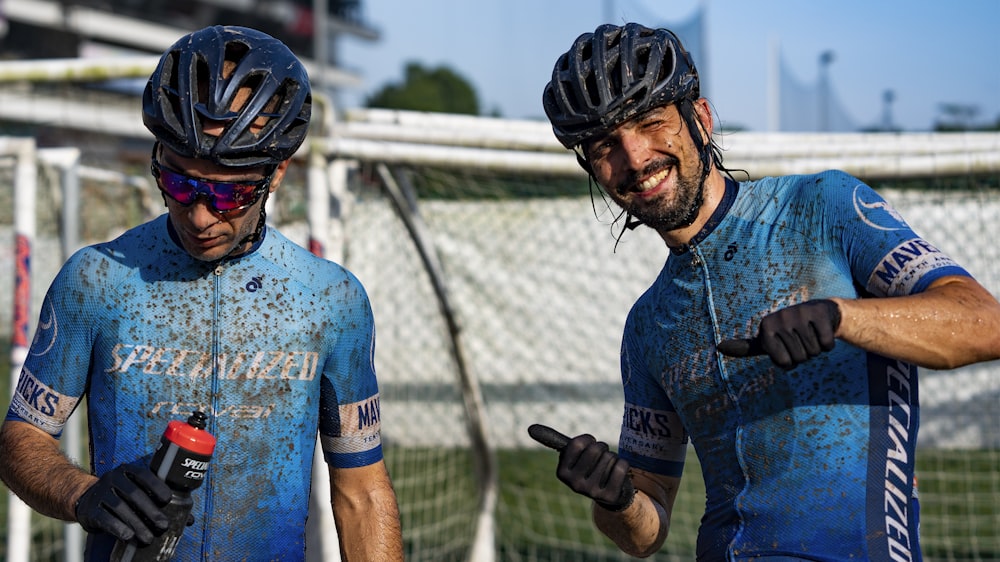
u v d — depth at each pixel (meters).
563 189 4.69
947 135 4.27
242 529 1.81
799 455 1.75
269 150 1.69
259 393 1.82
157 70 1.72
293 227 4.59
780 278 1.77
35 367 1.82
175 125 1.63
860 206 1.74
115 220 6.71
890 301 1.54
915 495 1.77
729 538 1.81
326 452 2.01
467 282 5.68
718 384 1.83
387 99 33.84
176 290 1.81
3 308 7.04
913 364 1.61
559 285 5.71
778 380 1.76
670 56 1.80
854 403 1.74
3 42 31.92
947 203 4.54
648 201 1.80
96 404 1.81
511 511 5.66
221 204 1.66
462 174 4.10
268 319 1.83
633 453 2.08
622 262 5.69
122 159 5.82
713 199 1.86
